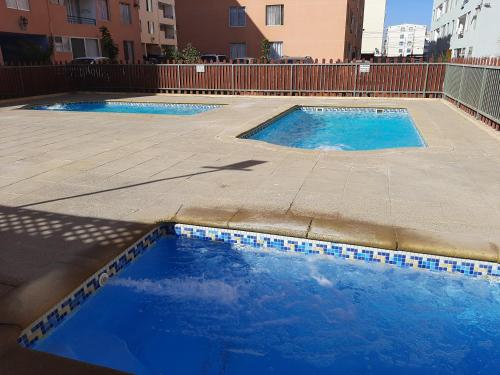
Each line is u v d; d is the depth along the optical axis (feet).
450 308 11.16
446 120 31.71
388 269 11.95
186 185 16.69
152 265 13.03
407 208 14.08
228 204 14.64
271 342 10.22
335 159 20.43
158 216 13.70
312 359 9.77
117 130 28.91
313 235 12.27
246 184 16.71
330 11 83.56
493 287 11.27
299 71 49.19
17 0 68.08
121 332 10.39
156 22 130.72
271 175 17.85
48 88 54.34
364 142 31.22
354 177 17.49
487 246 11.39
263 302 11.50
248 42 89.71
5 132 28.86
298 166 19.22
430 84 46.14
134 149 22.98
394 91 47.26
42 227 12.88
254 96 50.57
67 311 9.66
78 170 18.92
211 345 10.18
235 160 20.38
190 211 14.06
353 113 41.73
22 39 73.56
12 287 9.73
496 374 9.30
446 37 120.06
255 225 12.86
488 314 10.94
